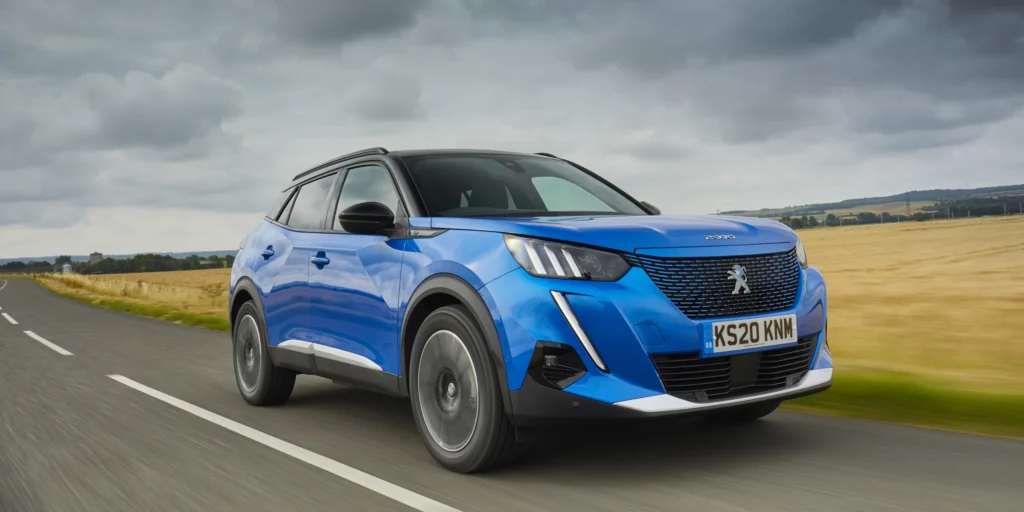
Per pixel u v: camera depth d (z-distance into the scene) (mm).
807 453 3967
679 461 3871
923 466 3705
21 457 4402
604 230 3584
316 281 4914
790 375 3809
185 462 4164
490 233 3760
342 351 4684
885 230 79312
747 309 3643
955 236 62188
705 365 3541
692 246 3613
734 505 3225
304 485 3686
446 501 3381
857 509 3141
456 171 4699
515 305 3508
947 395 5031
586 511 3207
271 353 5504
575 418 3412
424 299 4008
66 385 6977
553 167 5227
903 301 18188
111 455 4359
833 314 14898
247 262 5930
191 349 9812
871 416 4871
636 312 3418
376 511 3277
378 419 5199
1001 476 3533
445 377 3887
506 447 3664
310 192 5523
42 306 24609
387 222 4223
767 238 3881
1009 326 11898
